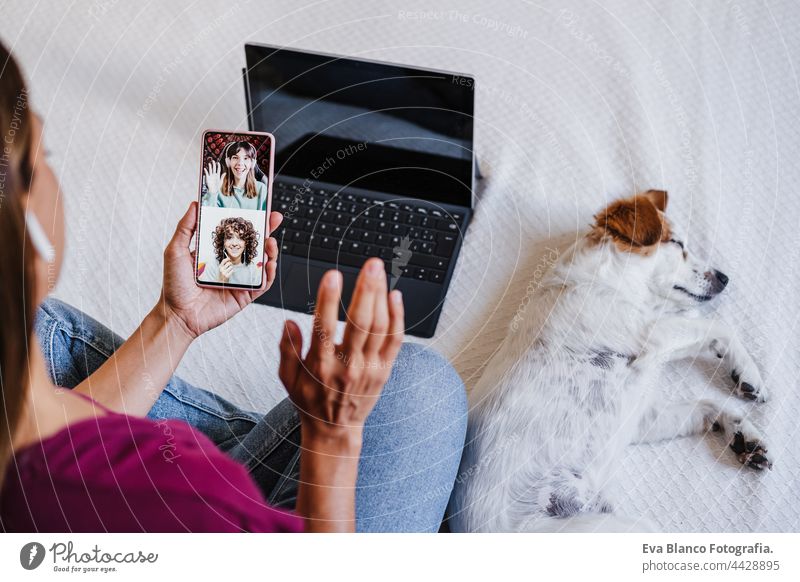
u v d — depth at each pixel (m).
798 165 1.12
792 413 0.98
